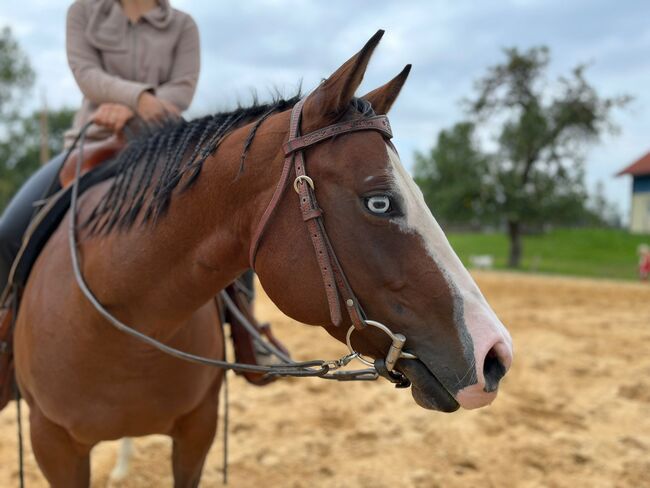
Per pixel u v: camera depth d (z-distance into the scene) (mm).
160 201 1806
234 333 2697
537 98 24688
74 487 2279
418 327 1511
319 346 6855
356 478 3691
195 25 2832
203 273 1809
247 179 1673
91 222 2078
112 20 2660
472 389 1461
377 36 1467
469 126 25453
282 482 3654
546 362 6266
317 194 1555
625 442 4277
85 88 2533
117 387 2037
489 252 27250
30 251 2334
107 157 2428
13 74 32781
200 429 2389
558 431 4457
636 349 6949
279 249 1598
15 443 4191
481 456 4012
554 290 13211
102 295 1941
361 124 1568
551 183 23938
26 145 36188
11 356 2479
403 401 5062
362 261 1515
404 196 1520
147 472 3730
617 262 23953
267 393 5234
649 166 34594
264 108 1856
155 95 2631
